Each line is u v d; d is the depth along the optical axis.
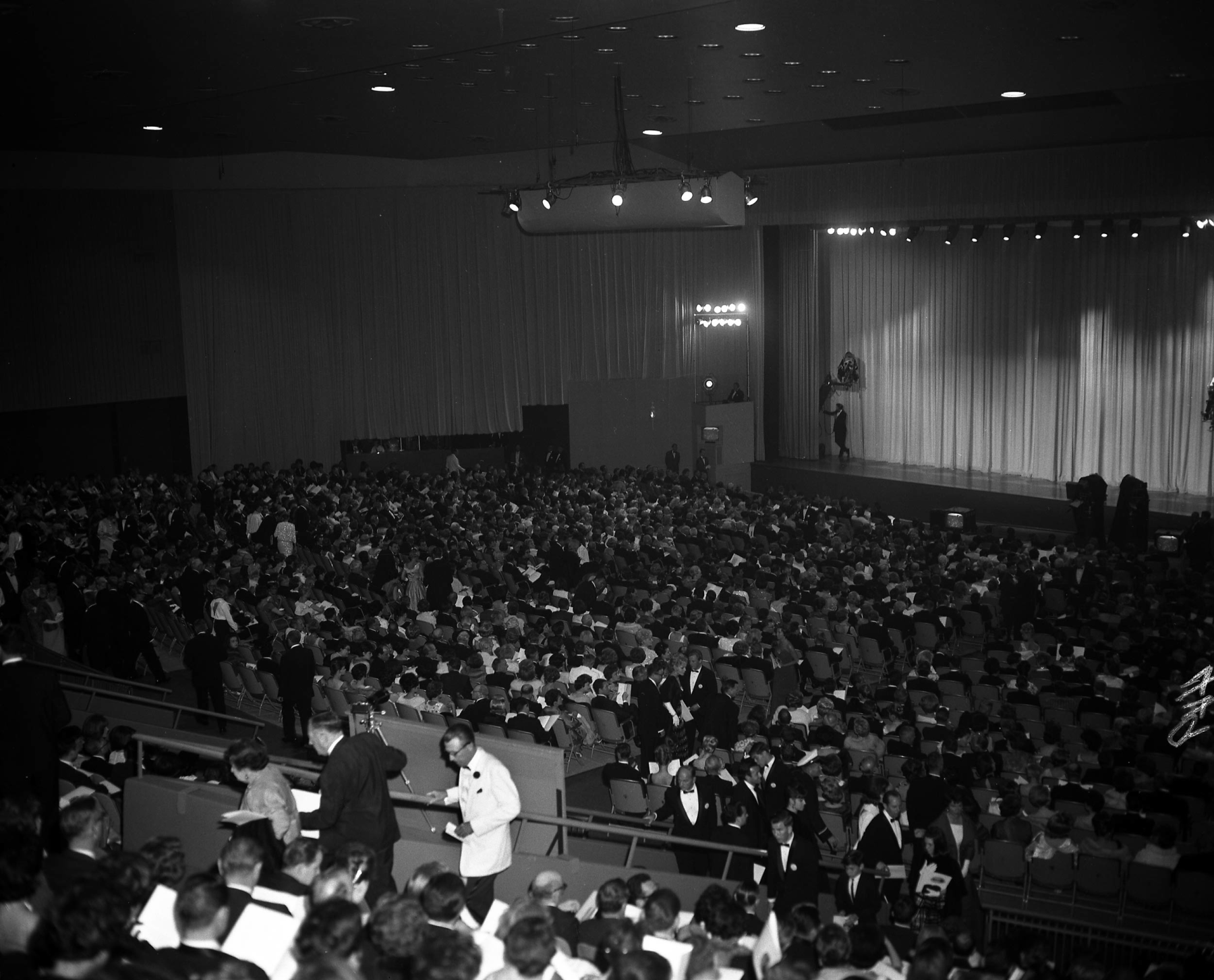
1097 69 19.22
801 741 13.08
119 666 17.23
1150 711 15.20
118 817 8.50
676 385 38.56
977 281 34.94
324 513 28.03
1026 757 13.50
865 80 19.77
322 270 35.22
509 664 16.11
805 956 5.91
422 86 20.17
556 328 37.41
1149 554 24.53
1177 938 10.13
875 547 23.77
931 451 36.62
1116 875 11.00
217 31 15.52
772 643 18.16
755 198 18.20
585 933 6.74
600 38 16.22
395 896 4.80
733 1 14.22
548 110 22.78
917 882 9.50
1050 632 19.77
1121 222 31.05
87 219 31.83
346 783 6.91
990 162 29.34
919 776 11.40
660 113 23.08
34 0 13.76
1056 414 33.62
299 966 4.22
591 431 38.00
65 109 22.31
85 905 4.13
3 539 23.33
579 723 14.80
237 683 17.41
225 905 4.90
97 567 18.83
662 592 20.61
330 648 16.86
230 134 26.62
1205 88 22.34
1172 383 31.31
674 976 5.88
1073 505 29.12
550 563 23.97
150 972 4.22
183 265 33.56
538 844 8.92
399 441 36.72
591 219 17.88
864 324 37.75
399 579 22.17
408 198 35.72
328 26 15.20
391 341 36.09
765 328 38.88
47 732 7.45
